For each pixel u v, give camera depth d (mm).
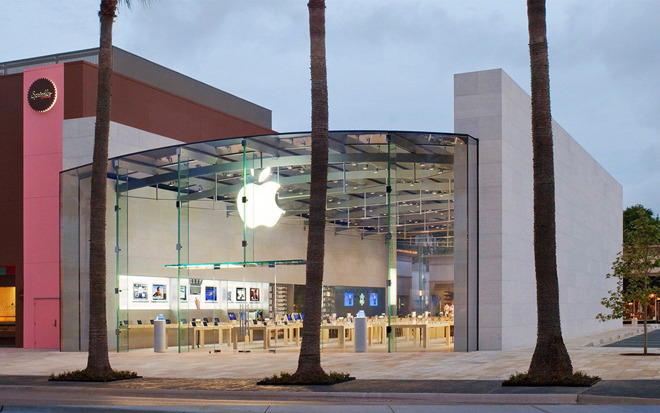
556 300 15820
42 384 17859
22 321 33875
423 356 23453
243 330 28625
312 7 17766
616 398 13109
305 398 14875
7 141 34531
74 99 33312
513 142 26953
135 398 15547
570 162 35625
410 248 29219
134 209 29719
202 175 28172
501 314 25266
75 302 30219
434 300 28203
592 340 32062
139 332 29516
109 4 20172
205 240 28812
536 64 16359
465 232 25516
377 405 13477
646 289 23359
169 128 36531
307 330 16875
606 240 44688
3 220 34281
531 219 28734
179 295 28125
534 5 16453
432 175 26125
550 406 12930
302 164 26672
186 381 17734
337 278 34750
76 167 31047
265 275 32781
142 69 39469
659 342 33375
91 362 19047
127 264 29547
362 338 25562
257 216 27438
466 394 14062
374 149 25656
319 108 17609
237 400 14852
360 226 33438
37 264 33438
